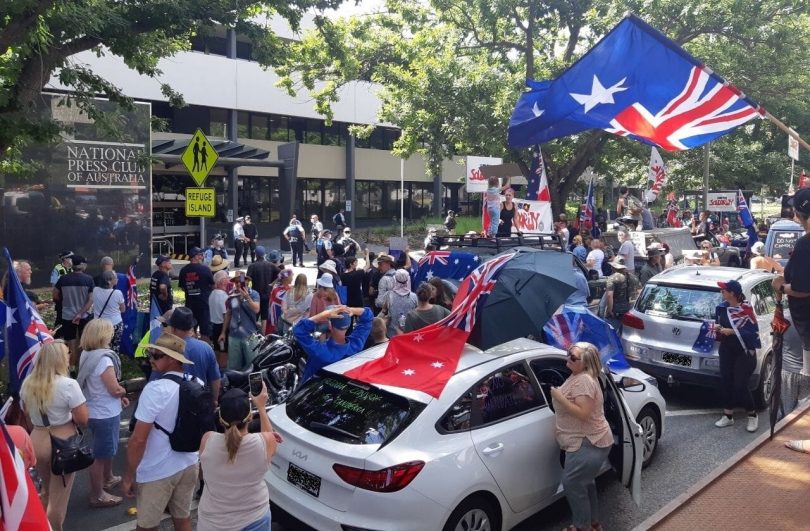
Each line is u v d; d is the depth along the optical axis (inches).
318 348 278.1
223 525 155.9
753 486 251.0
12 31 366.0
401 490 177.2
